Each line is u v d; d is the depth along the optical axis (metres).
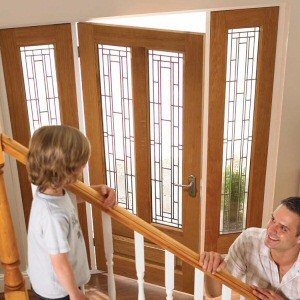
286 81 3.40
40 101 3.55
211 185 3.78
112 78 3.54
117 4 3.17
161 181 3.84
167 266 1.88
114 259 4.13
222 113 3.54
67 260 1.61
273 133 3.65
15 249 1.77
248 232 2.28
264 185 3.84
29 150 1.51
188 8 3.15
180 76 3.44
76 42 3.42
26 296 1.87
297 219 2.00
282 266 2.18
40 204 1.59
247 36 3.34
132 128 3.69
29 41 3.31
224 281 1.91
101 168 3.83
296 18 3.20
